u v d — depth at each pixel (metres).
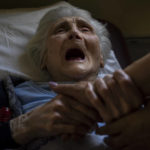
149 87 0.52
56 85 0.60
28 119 0.63
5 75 0.97
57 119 0.57
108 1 1.62
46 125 0.57
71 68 0.82
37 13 1.29
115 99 0.52
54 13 0.97
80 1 1.62
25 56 1.08
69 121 0.58
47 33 0.94
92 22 1.04
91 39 0.89
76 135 0.58
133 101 0.52
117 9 1.64
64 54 0.85
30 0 1.57
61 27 0.91
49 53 0.89
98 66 0.91
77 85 0.58
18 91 0.88
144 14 1.62
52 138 0.64
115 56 1.31
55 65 0.87
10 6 1.56
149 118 0.53
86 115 0.57
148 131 0.54
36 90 0.88
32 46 1.01
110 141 0.58
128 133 0.55
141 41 1.67
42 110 0.60
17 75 1.00
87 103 0.56
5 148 0.65
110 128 0.57
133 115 0.54
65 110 0.58
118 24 1.67
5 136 0.64
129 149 0.56
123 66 1.30
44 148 0.63
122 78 0.51
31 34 1.18
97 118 0.58
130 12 1.64
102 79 0.55
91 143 0.63
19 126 0.64
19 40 1.14
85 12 1.04
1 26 1.17
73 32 0.86
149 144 0.54
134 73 0.53
